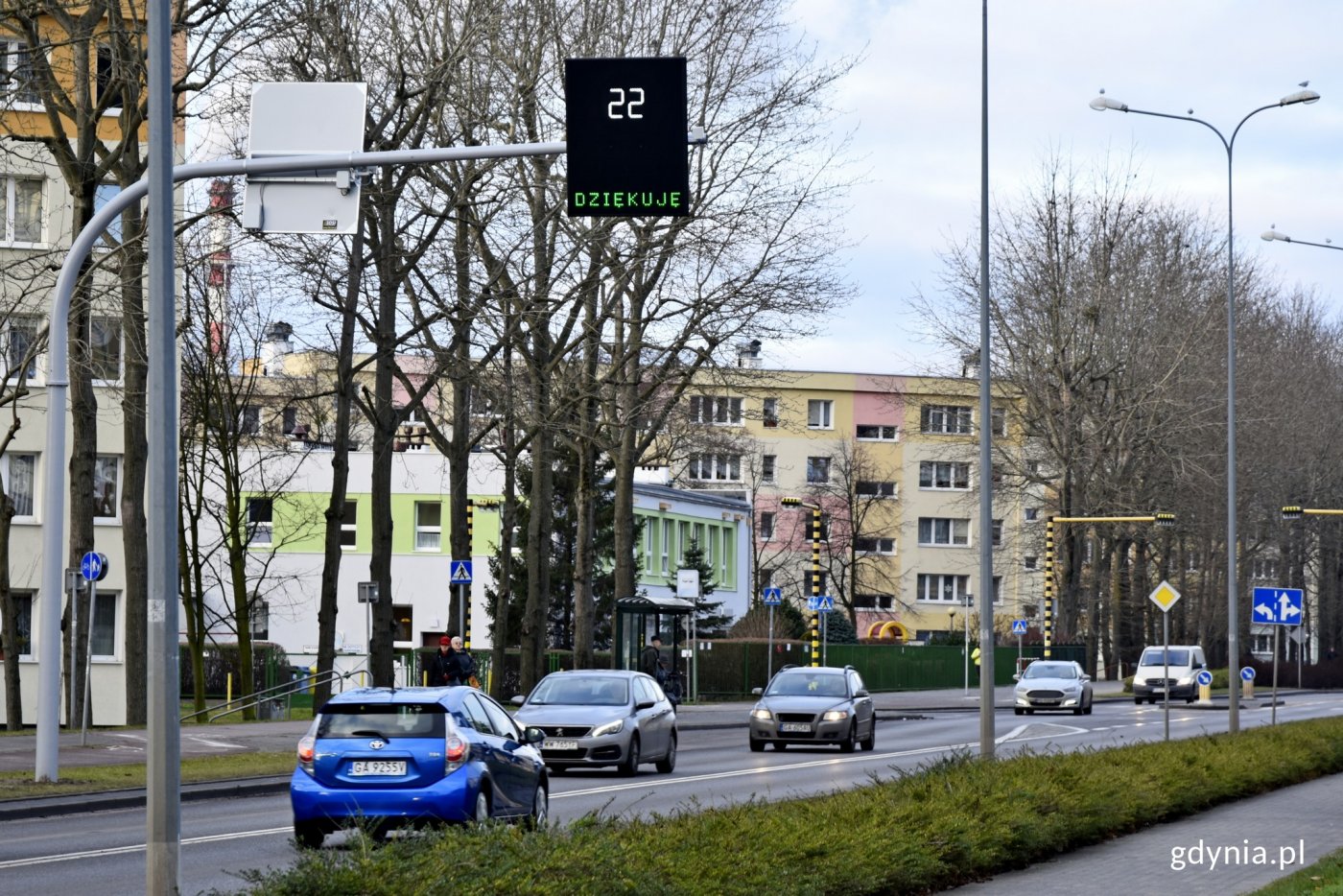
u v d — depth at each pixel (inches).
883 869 868.0
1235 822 1379.2
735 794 1590.8
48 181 3206.2
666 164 1089.4
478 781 1142.3
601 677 1953.7
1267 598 2770.7
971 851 973.8
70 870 1055.0
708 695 4365.2
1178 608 5876.0
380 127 2394.2
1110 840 1234.6
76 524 2365.9
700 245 2829.7
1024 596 7490.2
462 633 3267.7
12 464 3383.4
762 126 2910.9
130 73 2207.2
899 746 2600.9
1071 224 4726.9
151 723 694.5
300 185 1178.0
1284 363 5388.8
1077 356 4672.7
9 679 2482.8
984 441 1695.4
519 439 3223.4
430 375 2598.4
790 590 7150.6
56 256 2396.7
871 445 7500.0
